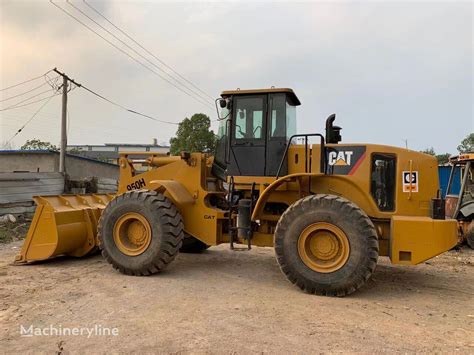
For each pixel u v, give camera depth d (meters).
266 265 7.11
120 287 5.49
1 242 8.83
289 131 6.47
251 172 6.39
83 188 14.12
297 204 5.46
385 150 5.91
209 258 7.68
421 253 5.29
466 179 9.62
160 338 3.79
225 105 6.52
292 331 4.02
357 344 3.74
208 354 3.48
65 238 6.79
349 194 5.95
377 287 5.86
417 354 3.55
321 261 5.37
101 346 3.60
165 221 6.08
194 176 6.63
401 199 5.78
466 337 3.97
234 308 4.70
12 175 11.16
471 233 9.24
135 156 7.36
